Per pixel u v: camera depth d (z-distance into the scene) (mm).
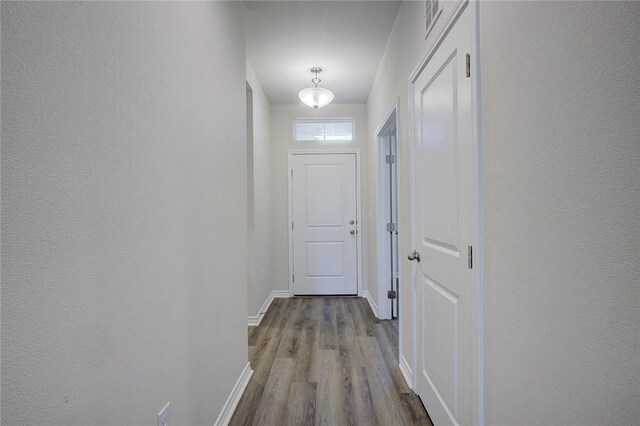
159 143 1036
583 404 668
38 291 619
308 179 4168
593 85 631
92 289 747
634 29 548
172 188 1120
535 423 822
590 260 645
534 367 826
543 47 776
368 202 4016
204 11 1431
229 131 1771
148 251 969
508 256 938
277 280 4164
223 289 1644
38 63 617
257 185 3299
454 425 1324
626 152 564
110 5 811
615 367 595
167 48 1095
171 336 1105
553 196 747
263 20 2359
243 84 2068
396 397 1850
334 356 2395
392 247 3260
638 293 549
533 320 827
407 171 2049
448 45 1341
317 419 1666
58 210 659
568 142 698
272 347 2570
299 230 4176
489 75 1028
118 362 834
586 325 658
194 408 1287
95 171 756
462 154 1214
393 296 3254
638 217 546
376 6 2209
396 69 2340
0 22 552
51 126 643
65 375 677
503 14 947
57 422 657
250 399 1852
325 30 2498
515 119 894
